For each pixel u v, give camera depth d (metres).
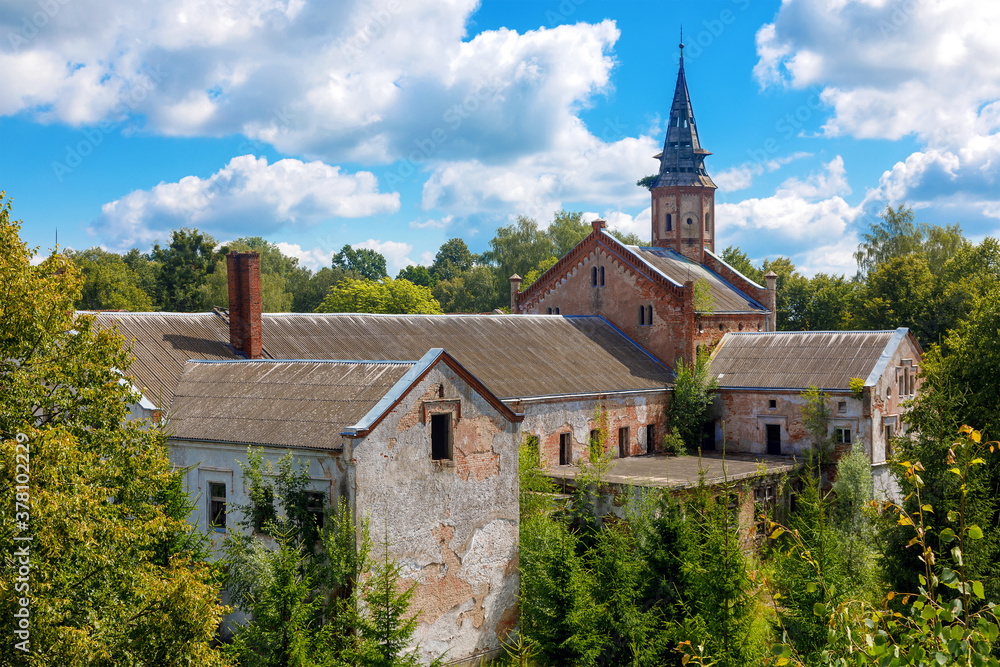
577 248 52.12
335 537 20.81
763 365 46.06
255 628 18.08
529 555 24.55
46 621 13.95
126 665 14.89
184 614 15.21
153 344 31.11
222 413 25.48
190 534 20.53
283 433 23.09
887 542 26.84
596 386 41.19
